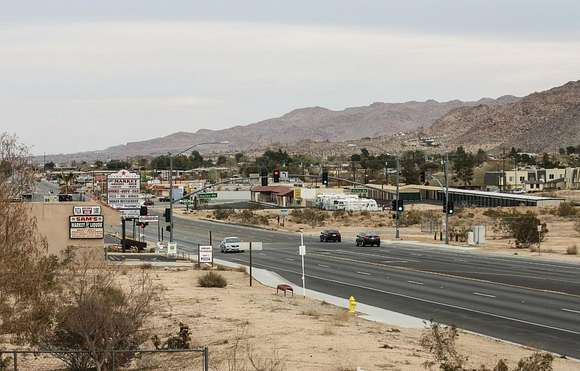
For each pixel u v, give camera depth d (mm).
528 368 25766
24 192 44875
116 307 28484
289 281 59219
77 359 27172
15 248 30531
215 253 87188
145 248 98500
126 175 94875
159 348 29984
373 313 42750
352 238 111562
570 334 36375
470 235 95500
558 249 86875
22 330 29797
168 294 50156
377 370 26953
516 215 130875
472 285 55250
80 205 75438
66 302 30203
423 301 47438
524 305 45469
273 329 36062
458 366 26344
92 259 51812
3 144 49156
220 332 35344
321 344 32031
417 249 90312
